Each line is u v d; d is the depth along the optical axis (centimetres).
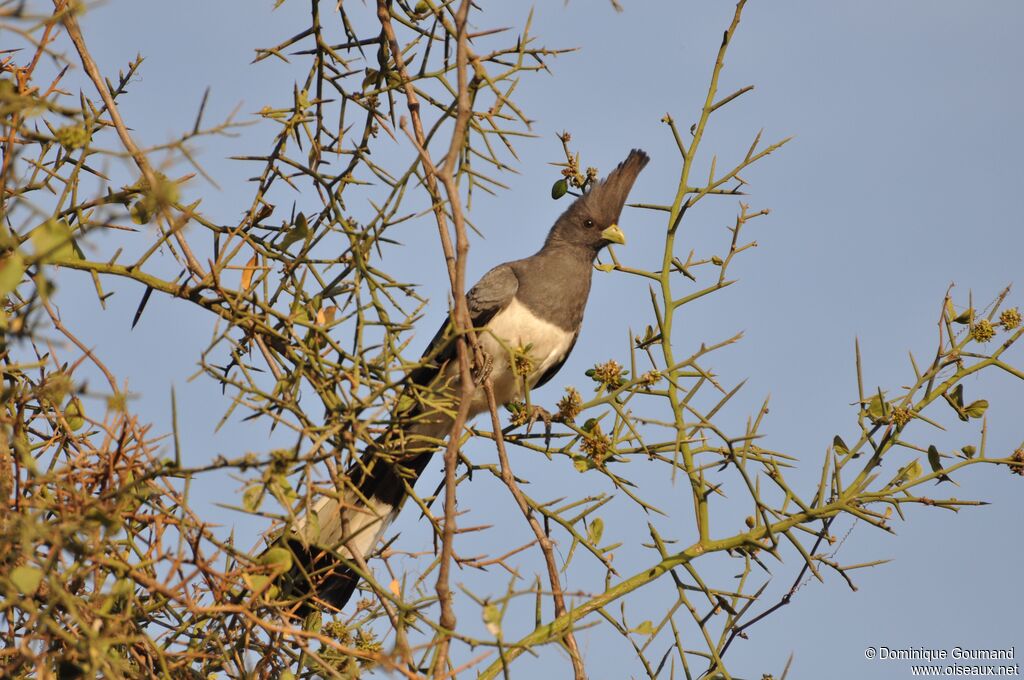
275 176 867
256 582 706
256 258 852
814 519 862
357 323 786
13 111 673
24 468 746
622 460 927
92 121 817
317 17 873
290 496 697
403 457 839
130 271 809
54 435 785
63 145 698
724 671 819
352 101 906
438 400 789
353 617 880
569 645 793
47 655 668
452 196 748
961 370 895
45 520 700
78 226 796
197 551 680
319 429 721
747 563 867
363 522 1043
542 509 892
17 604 629
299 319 798
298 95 852
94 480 696
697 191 968
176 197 694
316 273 843
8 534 648
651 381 881
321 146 880
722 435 849
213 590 703
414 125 884
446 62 898
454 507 754
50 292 639
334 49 888
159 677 760
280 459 679
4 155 757
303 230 825
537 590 689
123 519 689
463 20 761
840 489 862
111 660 654
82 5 631
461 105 753
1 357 747
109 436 706
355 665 779
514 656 798
